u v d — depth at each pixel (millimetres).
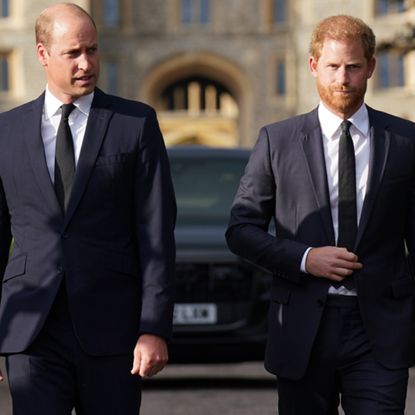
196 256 14148
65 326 7074
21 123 7266
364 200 7434
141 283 7223
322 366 7387
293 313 7414
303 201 7477
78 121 7234
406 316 7414
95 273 7082
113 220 7164
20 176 7176
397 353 7336
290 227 7496
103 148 7152
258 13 96062
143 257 7156
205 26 96562
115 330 7094
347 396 7418
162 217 7203
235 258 14164
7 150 7223
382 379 7312
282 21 96000
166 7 96438
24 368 7043
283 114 95875
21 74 91000
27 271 7105
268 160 7598
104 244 7133
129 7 96438
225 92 103375
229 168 15516
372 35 7348
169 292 7133
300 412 7488
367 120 7539
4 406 13562
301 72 95000
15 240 7215
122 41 96562
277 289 7516
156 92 97688
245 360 14328
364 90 7398
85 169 7125
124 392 7094
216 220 14875
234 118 100625
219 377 16453
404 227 7566
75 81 7066
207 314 14148
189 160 15562
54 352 7066
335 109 7457
